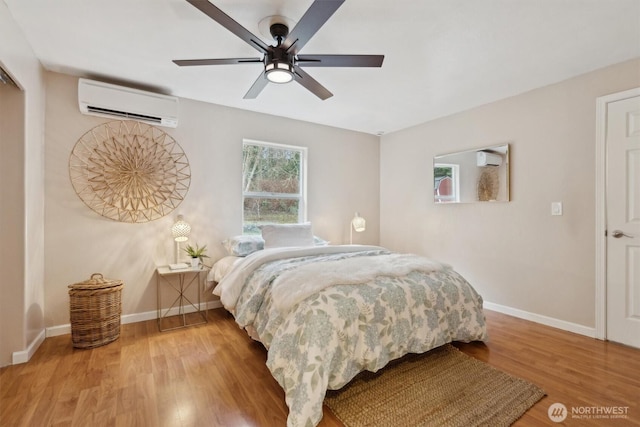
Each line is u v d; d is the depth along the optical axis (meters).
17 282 2.10
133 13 1.85
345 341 1.71
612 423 1.52
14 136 2.09
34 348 2.27
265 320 2.01
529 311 3.01
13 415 1.57
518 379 1.92
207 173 3.30
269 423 1.52
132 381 1.88
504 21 1.92
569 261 2.74
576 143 2.69
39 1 1.74
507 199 3.16
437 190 3.89
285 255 2.63
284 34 1.94
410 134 4.28
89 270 2.72
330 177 4.26
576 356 2.23
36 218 2.36
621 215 2.46
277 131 3.79
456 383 1.88
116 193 2.83
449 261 3.76
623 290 2.44
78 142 2.67
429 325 2.08
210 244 3.32
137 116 2.84
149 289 2.99
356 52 2.29
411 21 1.92
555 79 2.76
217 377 1.94
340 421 1.55
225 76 2.70
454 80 2.77
